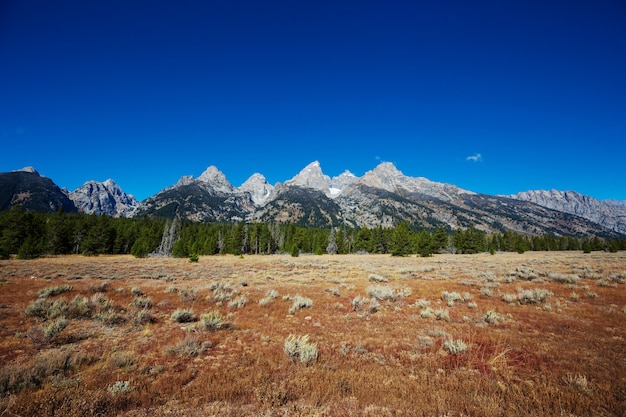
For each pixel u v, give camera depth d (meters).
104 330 11.30
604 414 5.71
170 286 21.30
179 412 5.71
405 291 18.78
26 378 6.64
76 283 22.97
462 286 21.38
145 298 16.36
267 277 29.02
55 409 5.52
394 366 8.23
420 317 13.49
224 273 33.69
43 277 27.31
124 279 27.31
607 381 7.09
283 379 7.13
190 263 51.56
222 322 11.88
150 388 6.63
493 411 5.65
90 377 7.13
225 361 8.55
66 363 7.75
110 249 88.75
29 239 61.06
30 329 9.79
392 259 63.03
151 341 10.23
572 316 12.95
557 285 20.42
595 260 43.56
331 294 19.28
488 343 9.85
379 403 6.07
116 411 5.64
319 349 9.47
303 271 36.03
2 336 10.34
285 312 14.49
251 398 6.26
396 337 10.71
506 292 18.61
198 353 9.02
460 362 8.44
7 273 30.03
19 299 16.42
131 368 7.80
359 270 36.84
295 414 5.61
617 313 13.10
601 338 10.18
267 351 9.29
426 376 7.52
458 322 12.52
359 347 9.48
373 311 14.74
